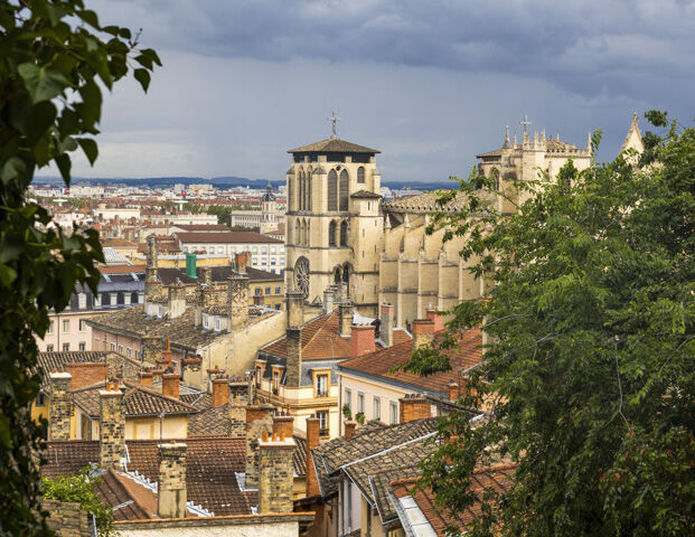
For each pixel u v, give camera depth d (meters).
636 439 32.44
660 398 35.22
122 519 47.31
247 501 55.91
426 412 69.50
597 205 44.00
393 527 45.56
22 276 10.77
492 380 42.97
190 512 53.91
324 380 119.00
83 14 10.27
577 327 38.34
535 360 37.69
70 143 10.59
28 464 13.05
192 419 80.25
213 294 141.12
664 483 31.50
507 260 47.56
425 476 40.19
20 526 11.80
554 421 37.59
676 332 34.59
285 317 132.50
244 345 131.12
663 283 39.59
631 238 43.00
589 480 34.88
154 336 116.19
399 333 133.75
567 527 34.53
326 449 61.28
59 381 68.44
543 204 45.88
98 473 55.72
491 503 44.47
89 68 10.27
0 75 9.80
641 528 31.67
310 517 44.38
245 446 61.16
